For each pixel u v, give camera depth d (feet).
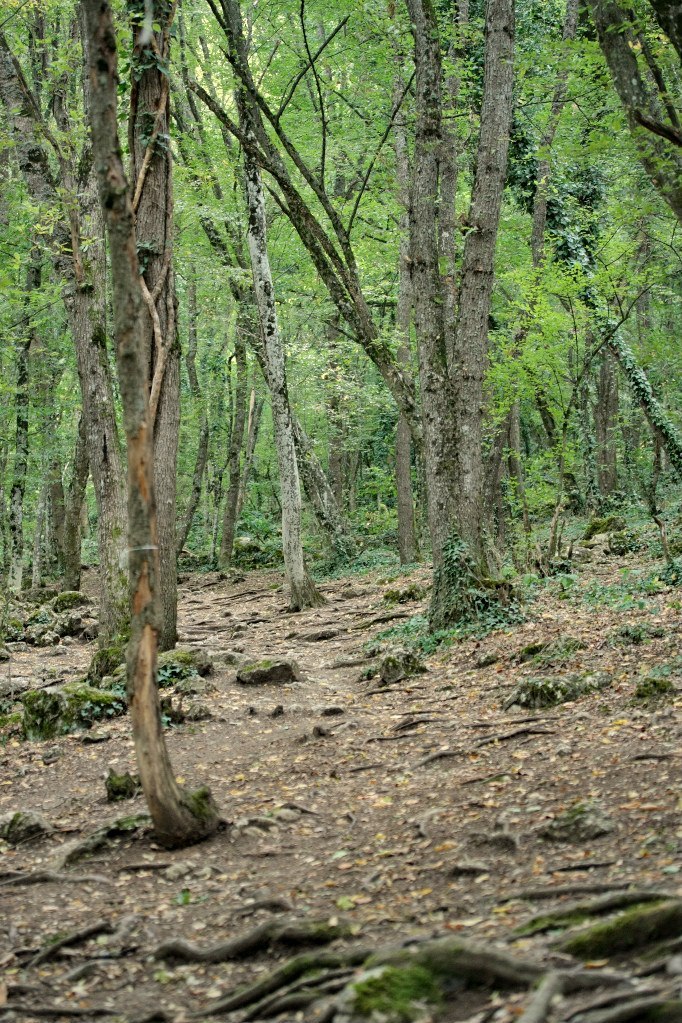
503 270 79.41
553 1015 11.77
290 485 71.56
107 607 46.47
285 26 69.36
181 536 114.32
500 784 23.99
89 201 51.34
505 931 14.96
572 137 61.11
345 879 19.76
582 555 63.67
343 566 95.35
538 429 109.29
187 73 67.26
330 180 86.28
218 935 17.98
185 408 121.90
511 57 46.83
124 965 17.28
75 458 87.25
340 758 29.99
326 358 88.94
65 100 52.75
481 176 46.75
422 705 35.24
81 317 48.52
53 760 33.60
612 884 15.72
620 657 33.47
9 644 64.34
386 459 129.70
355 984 13.16
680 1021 10.78
